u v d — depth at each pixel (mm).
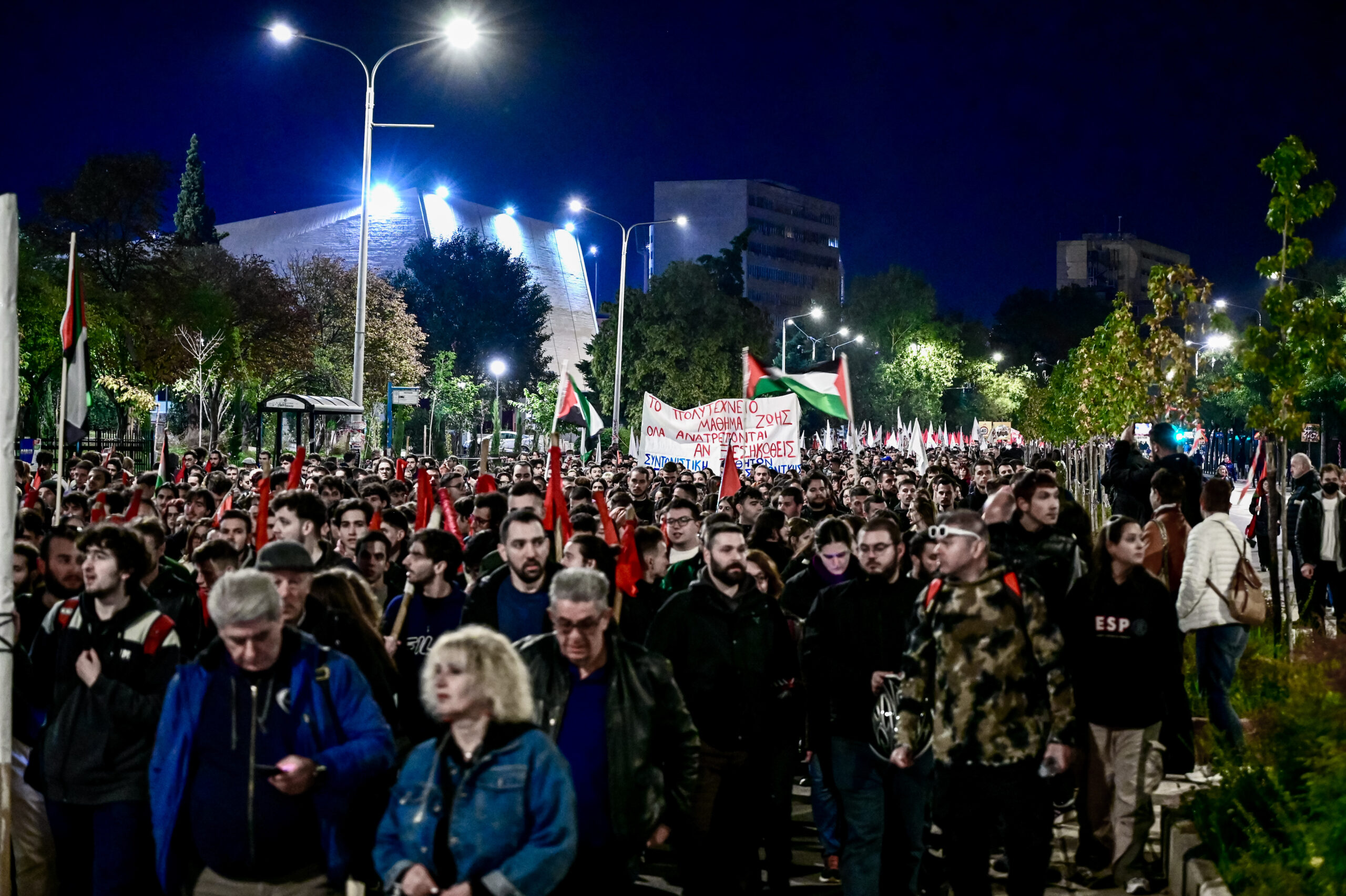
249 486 15195
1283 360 11781
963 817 5828
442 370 68562
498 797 4117
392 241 133375
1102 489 26938
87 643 5680
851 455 29766
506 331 91812
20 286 34312
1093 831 7047
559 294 146500
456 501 11250
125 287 44438
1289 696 7191
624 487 15047
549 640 5227
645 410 21141
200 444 44500
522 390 91625
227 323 45969
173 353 44156
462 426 69250
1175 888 6711
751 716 6625
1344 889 5559
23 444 24703
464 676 4129
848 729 6727
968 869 5887
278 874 4828
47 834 6363
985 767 5766
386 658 6012
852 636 6777
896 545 6754
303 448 11930
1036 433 68625
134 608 5746
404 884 4117
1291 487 16109
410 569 7113
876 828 6711
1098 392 28078
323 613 5863
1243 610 8359
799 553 9836
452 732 4270
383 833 4250
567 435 62062
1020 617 5844
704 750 6605
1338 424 48281
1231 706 8539
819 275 170250
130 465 25172
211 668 4863
